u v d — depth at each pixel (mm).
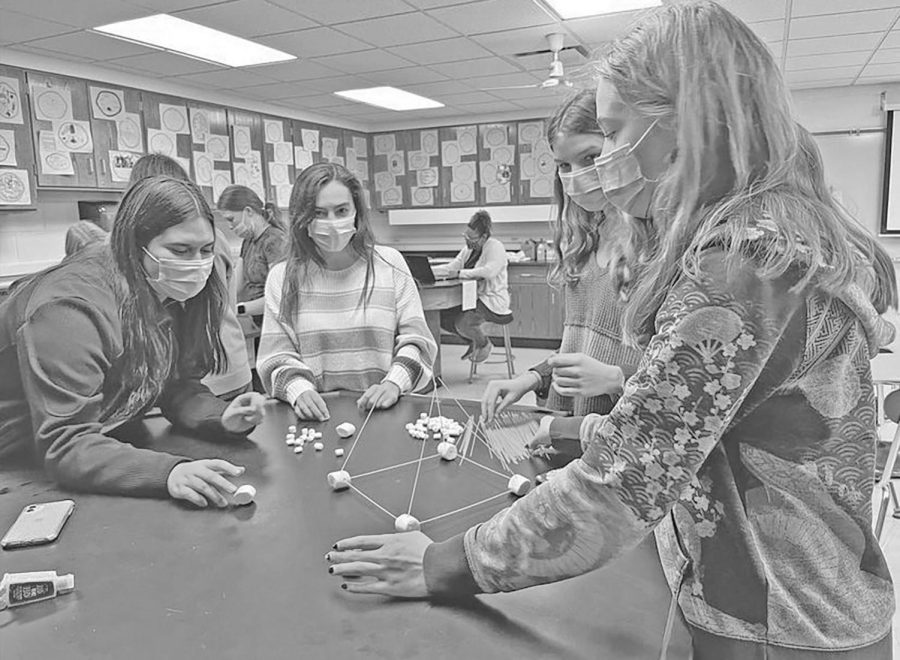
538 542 658
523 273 6863
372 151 7734
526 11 3762
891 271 688
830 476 620
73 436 1136
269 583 785
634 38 653
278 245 3369
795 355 589
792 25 4043
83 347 1175
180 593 767
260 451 1289
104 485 1076
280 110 6426
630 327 717
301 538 907
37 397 1144
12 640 683
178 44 4184
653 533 792
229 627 695
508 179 7113
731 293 574
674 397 585
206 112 5578
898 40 4387
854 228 651
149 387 1330
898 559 2256
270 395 1707
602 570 789
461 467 1185
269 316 1810
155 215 1206
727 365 574
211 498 1021
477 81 5496
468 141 7234
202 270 1272
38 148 4266
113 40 3998
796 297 579
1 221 4348
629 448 603
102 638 683
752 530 626
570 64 4902
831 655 626
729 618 636
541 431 1228
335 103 6336
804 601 625
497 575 689
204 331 1458
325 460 1235
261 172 6207
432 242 7961
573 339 1554
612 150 687
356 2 3523
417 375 1760
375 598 744
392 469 1182
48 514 974
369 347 1810
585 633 667
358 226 1791
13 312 1187
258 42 4188
